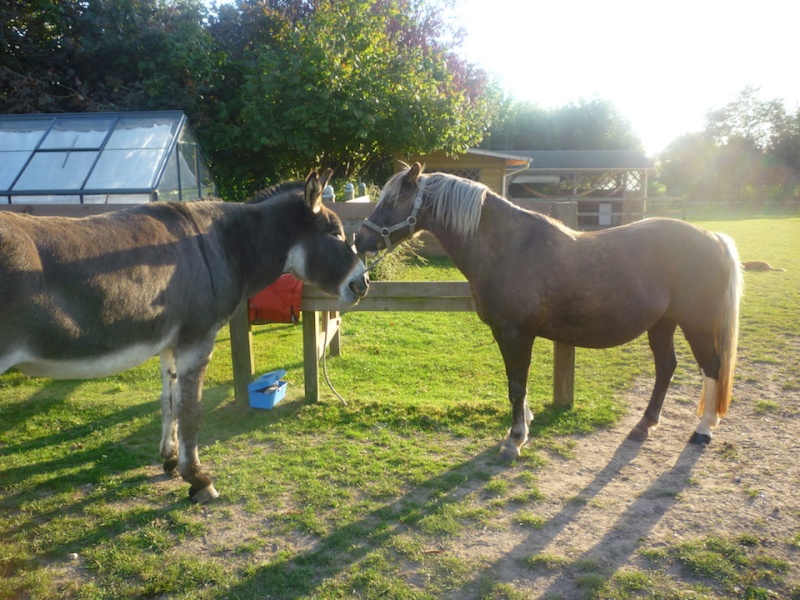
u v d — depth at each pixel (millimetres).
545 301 3900
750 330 7418
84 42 11820
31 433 4562
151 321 3053
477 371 6168
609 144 49469
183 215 3367
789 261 13062
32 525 3258
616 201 26047
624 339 4078
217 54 12867
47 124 9445
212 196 11000
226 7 15383
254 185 13516
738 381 5590
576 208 5223
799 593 2621
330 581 2750
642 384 5707
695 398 5266
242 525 3262
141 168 8633
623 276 3906
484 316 4152
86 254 2734
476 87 26859
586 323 3963
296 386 5641
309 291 4891
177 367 3391
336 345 6660
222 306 3500
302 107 11680
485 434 4445
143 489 3648
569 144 49406
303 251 3857
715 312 4133
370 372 6121
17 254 2455
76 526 3236
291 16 17719
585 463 3977
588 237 4078
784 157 42875
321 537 3123
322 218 3848
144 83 11812
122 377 5918
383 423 4676
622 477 3768
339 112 12109
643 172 25875
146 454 4168
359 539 3104
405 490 3635
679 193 45156
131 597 2658
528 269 3877
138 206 3283
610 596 2623
